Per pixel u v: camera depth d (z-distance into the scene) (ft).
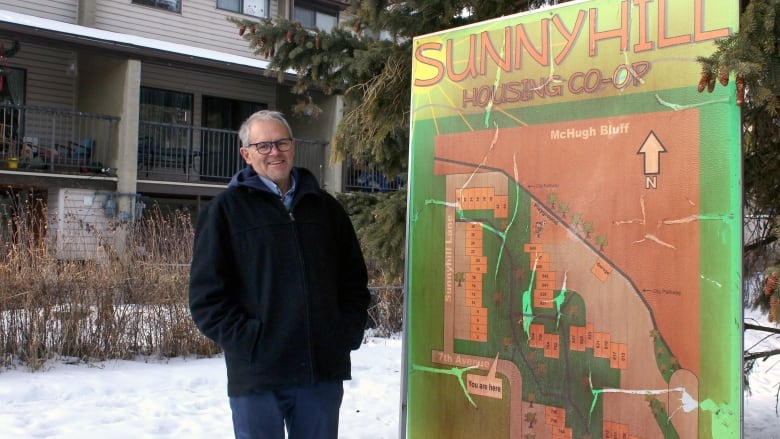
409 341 10.24
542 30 9.11
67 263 23.07
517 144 9.28
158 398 18.28
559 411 8.84
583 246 8.69
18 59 42.24
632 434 8.25
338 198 17.39
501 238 9.39
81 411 16.80
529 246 9.14
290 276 8.70
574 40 8.84
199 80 49.06
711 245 7.79
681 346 7.95
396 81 13.97
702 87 7.30
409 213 10.28
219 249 8.64
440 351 9.94
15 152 38.37
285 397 8.80
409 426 10.18
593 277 8.61
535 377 9.05
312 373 8.66
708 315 7.79
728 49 7.19
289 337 8.55
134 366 21.75
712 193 7.79
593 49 8.69
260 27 15.56
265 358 8.49
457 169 9.83
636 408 8.24
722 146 7.73
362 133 14.85
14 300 20.79
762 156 12.35
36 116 42.93
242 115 51.08
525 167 9.20
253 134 8.91
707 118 7.85
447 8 13.17
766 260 12.66
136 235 26.35
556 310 8.89
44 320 21.15
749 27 7.32
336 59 15.39
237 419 8.75
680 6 8.07
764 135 11.97
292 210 8.95
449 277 9.87
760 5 7.42
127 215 35.99
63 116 43.57
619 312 8.39
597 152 8.61
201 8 50.60
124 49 39.63
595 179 8.61
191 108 48.75
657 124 8.18
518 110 9.29
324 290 8.91
